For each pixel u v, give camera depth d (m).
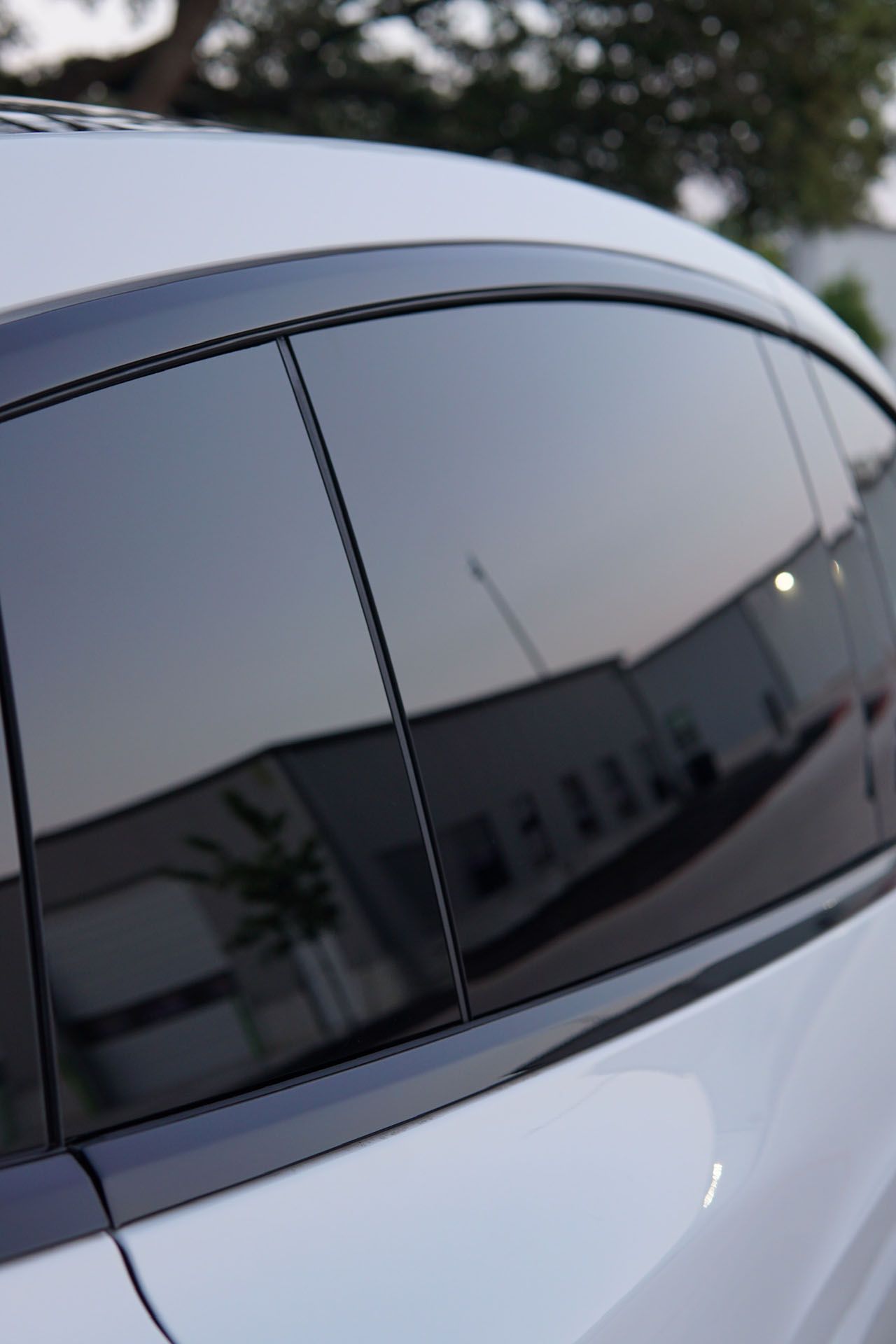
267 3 12.44
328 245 0.99
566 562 1.08
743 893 1.18
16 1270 0.67
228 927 0.79
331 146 1.08
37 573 0.75
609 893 1.04
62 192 0.87
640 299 1.26
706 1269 0.90
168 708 0.79
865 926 1.28
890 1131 1.14
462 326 1.06
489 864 0.95
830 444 1.52
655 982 1.04
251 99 12.83
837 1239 1.04
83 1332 0.66
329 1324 0.72
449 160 1.18
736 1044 1.05
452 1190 0.81
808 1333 0.99
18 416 0.77
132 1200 0.71
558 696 1.04
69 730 0.75
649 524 1.18
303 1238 0.75
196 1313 0.69
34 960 0.71
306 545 0.89
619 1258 0.85
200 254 0.90
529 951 0.96
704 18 11.57
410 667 0.93
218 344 0.87
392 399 0.98
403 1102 0.84
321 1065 0.82
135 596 0.79
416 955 0.88
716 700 1.21
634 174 12.54
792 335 1.52
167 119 1.14
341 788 0.87
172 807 0.78
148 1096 0.74
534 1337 0.78
